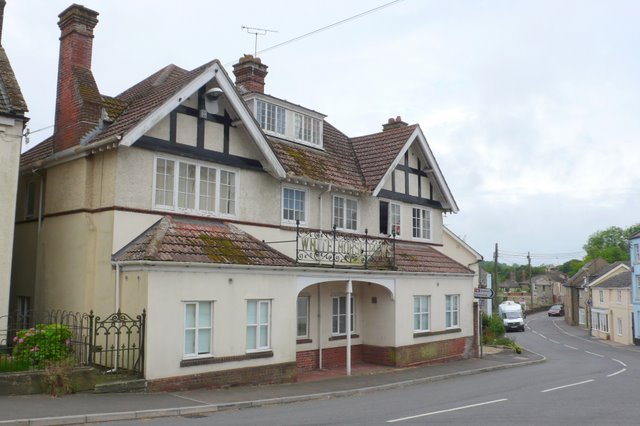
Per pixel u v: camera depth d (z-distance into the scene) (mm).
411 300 21422
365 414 11633
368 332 21266
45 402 11086
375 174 21625
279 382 15852
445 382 17969
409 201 24062
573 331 62438
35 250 16859
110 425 10102
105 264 14508
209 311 14453
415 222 24531
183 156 15969
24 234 17422
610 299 52906
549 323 75875
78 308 14844
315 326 19594
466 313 24516
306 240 18188
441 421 10828
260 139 17312
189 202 16125
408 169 24266
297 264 16625
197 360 13922
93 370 12484
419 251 23625
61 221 15906
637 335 47219
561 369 22625
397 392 15570
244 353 15031
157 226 14992
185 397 12766
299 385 15742
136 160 15016
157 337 13211
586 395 14656
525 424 10602
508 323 58688
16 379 11570
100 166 15102
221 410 12070
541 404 13078
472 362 23281
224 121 17047
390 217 23062
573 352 35312
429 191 25391
